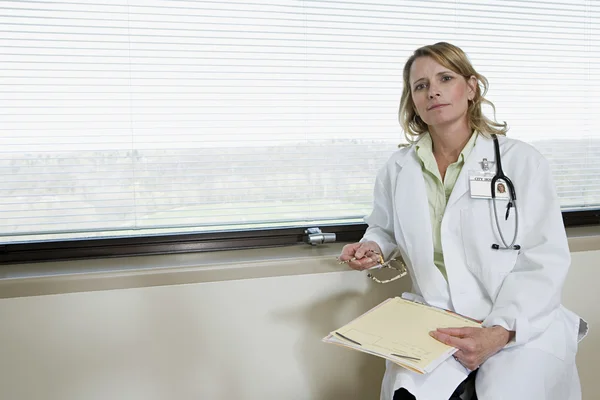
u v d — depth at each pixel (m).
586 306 1.97
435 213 1.49
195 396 1.68
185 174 1.78
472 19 1.96
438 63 1.43
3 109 1.62
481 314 1.36
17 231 1.67
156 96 1.73
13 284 1.50
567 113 2.10
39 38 1.63
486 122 1.52
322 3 1.83
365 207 1.95
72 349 1.57
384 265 1.64
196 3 1.73
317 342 1.76
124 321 1.60
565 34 2.07
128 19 1.68
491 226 1.38
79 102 1.67
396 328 1.27
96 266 1.65
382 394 1.39
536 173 1.36
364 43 1.87
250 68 1.79
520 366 1.21
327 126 1.88
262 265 1.68
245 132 1.81
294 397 1.76
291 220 1.88
